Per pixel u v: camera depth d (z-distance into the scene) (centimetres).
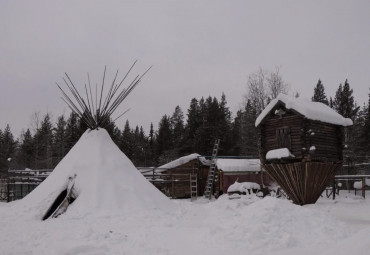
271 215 834
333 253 452
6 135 6069
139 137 7012
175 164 3066
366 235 450
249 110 3997
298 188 1905
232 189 2670
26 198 1364
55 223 1027
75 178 1349
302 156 1833
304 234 791
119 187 1340
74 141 4603
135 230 916
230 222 863
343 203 2078
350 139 4212
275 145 1980
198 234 860
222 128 4888
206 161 3219
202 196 3109
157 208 1296
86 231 860
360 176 2470
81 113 1591
